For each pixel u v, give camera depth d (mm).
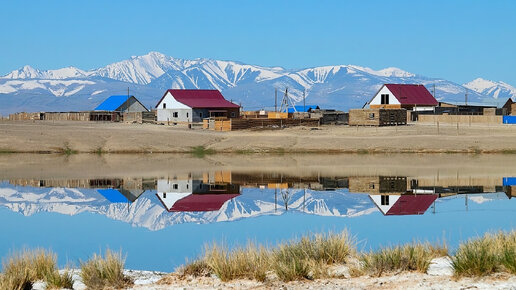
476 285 20938
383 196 56281
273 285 22609
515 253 22875
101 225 43062
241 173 76125
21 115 177000
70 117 168375
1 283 22906
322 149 103312
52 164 86500
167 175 74125
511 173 74250
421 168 80375
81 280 24812
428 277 22672
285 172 76938
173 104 147250
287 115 145375
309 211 48656
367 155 98625
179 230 40469
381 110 127562
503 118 136250
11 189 62719
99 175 74062
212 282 23594
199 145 106625
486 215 44312
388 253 24844
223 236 37406
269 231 39188
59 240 36656
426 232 37094
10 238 37906
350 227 39531
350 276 23594
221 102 150750
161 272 26188
